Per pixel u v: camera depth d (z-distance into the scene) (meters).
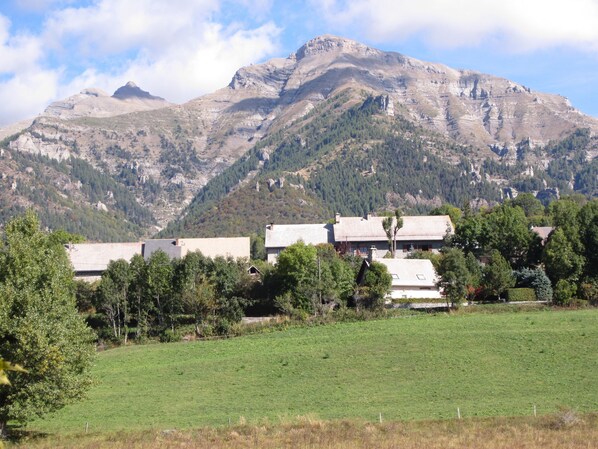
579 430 43.00
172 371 70.19
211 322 96.38
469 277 93.75
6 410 43.03
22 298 44.59
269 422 49.16
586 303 91.06
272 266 117.94
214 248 152.75
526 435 41.81
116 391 63.88
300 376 65.25
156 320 100.50
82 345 47.41
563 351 67.38
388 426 45.84
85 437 46.25
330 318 90.00
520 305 91.50
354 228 150.88
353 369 66.25
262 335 86.00
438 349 70.56
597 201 151.25
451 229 147.00
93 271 146.88
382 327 82.81
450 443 39.91
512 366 64.06
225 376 67.00
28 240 48.56
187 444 41.88
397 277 105.38
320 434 43.53
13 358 42.69
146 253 150.25
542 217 180.12
